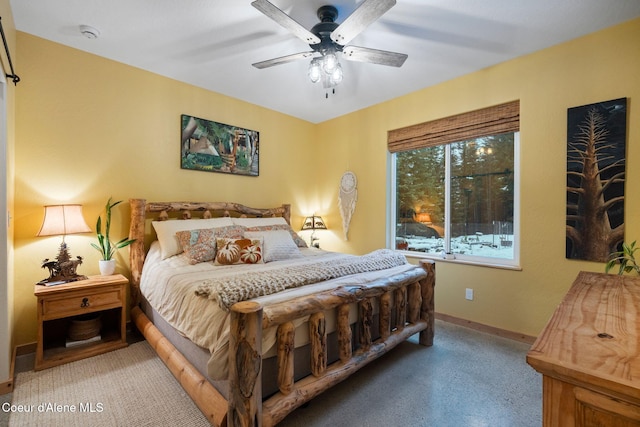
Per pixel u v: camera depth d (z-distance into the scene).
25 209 2.33
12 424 1.55
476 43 2.45
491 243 2.95
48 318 2.12
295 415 1.66
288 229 3.60
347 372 1.71
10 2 1.99
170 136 3.14
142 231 2.79
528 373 2.11
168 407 1.70
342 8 2.02
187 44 2.51
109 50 2.60
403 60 2.13
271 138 4.06
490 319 2.83
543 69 2.54
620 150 2.18
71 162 2.55
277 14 1.73
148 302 2.52
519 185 2.71
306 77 3.11
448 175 3.25
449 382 1.99
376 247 3.81
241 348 1.28
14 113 2.24
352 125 4.12
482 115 2.93
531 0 1.94
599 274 1.56
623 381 0.54
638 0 1.94
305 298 1.56
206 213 3.30
